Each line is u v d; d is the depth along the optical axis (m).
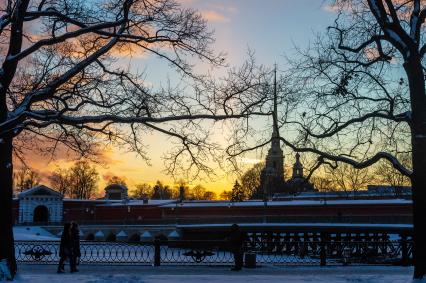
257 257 36.97
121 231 81.56
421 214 17.08
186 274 21.91
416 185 17.25
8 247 18.16
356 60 20.25
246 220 64.38
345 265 27.83
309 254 37.22
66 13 19.78
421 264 16.92
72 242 22.81
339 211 61.16
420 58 17.95
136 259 34.66
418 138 17.27
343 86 20.08
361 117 19.25
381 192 62.97
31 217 103.06
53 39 17.89
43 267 25.64
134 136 20.47
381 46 19.61
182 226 70.31
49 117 18.02
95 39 20.78
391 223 51.22
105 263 28.23
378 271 23.77
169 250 43.25
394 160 18.22
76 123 18.45
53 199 104.44
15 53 18.31
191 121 20.14
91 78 20.20
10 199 18.34
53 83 18.22
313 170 20.28
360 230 49.75
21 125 18.38
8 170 18.30
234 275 21.44
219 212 74.06
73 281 18.14
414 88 17.47
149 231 77.94
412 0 18.72
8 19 18.47
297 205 64.75
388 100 19.48
